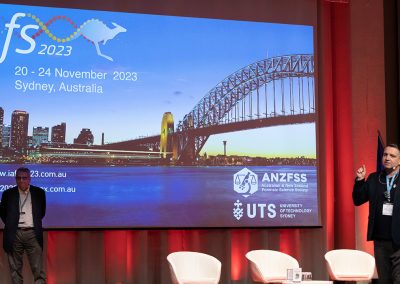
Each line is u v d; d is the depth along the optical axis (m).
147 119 7.20
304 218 7.52
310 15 7.78
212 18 7.48
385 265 5.17
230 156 7.39
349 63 7.94
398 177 5.14
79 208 6.91
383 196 5.18
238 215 7.33
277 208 7.45
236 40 7.54
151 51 7.27
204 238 7.36
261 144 7.50
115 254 7.09
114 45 7.17
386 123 7.96
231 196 7.34
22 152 6.80
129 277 7.12
